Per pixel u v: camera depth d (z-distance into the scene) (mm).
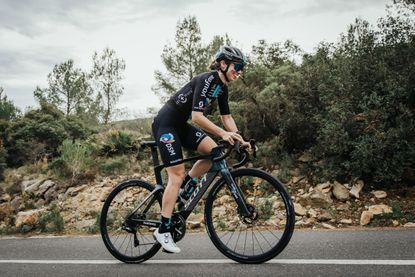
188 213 3154
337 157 6125
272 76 7660
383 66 6332
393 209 4938
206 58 12906
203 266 3127
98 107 21250
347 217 5062
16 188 8758
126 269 3250
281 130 6945
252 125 7488
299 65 8352
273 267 2945
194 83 3199
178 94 3260
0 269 3684
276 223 5008
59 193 7945
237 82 7918
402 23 6672
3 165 10891
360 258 3074
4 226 6582
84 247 4391
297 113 6816
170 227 3119
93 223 6039
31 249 4578
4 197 8367
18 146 12742
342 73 6426
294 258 3191
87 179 8414
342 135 5848
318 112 6695
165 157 3186
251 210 3070
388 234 3918
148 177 8008
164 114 3264
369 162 5633
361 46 6684
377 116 5988
